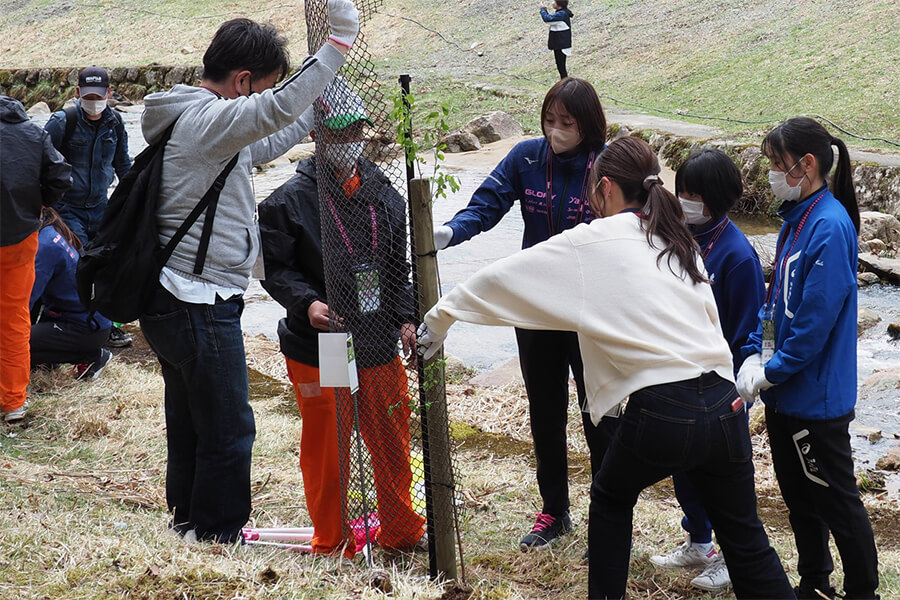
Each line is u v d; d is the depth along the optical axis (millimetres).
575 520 4301
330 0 3100
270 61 3379
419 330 3033
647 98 19484
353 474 3611
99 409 5715
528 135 18312
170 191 3348
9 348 5352
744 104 17344
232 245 3430
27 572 3098
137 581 3057
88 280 3461
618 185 2943
